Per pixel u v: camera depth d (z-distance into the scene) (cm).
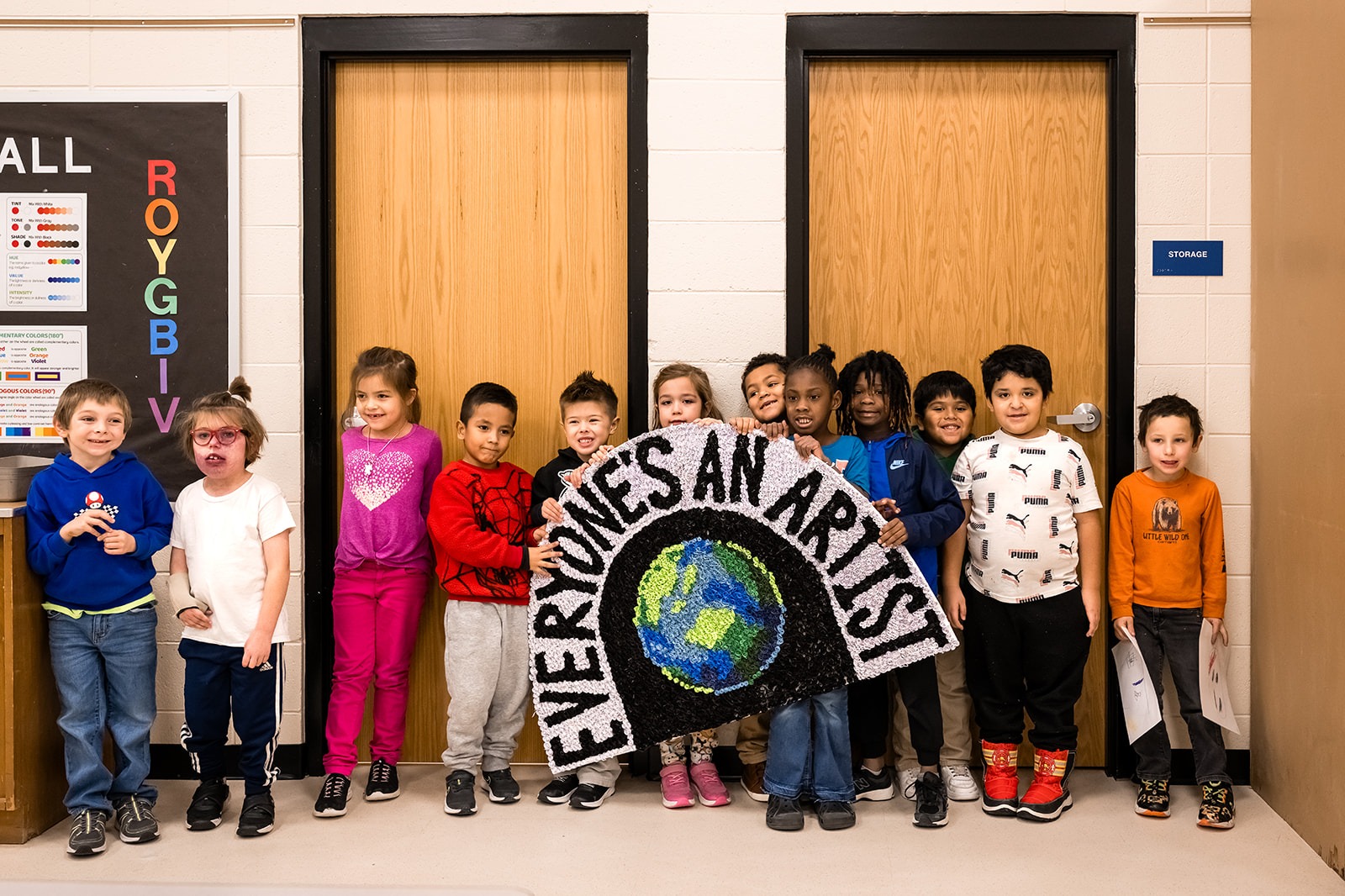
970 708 256
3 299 260
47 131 259
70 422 218
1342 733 205
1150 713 234
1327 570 213
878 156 265
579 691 239
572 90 265
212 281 260
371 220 268
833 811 228
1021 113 264
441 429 270
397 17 259
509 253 267
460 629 241
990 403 242
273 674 226
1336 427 210
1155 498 239
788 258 259
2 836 219
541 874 204
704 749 245
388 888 130
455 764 241
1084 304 265
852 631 232
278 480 262
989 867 208
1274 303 242
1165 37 256
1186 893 197
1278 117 239
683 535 239
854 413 246
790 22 257
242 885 130
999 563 235
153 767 262
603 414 242
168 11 258
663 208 259
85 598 218
